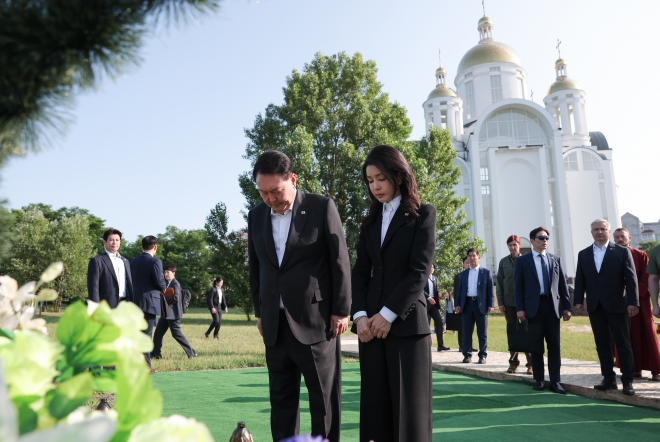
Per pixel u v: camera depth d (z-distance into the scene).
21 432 0.66
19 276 38.59
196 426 0.72
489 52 55.56
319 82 28.41
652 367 6.98
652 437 4.23
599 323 6.11
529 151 48.91
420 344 2.87
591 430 4.44
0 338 0.84
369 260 3.23
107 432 0.51
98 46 1.11
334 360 3.18
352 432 4.38
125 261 7.09
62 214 66.38
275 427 3.13
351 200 25.19
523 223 48.34
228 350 11.08
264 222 3.31
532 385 6.88
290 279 3.10
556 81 57.97
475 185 47.75
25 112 1.13
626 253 6.02
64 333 0.82
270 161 3.09
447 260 24.89
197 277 72.62
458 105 53.50
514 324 6.58
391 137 26.03
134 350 0.75
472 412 5.16
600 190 53.31
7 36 1.05
